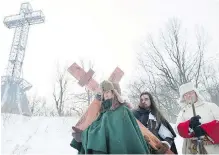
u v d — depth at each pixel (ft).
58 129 21.59
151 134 8.00
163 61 51.06
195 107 9.82
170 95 51.62
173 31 48.14
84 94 49.67
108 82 7.53
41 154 14.44
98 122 6.94
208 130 8.43
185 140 9.57
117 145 6.15
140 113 10.15
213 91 51.01
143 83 51.19
